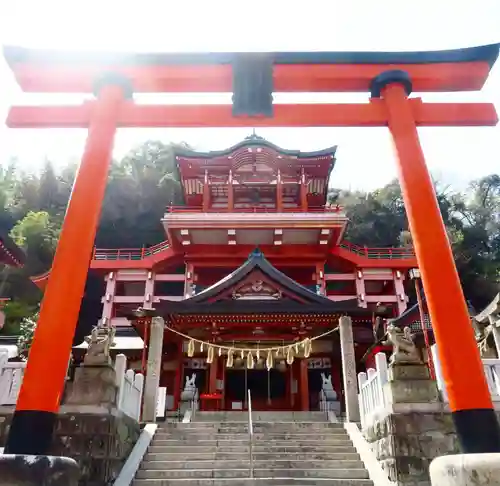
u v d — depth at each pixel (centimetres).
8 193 5703
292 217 3319
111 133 874
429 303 737
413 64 934
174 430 1340
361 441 1222
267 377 2408
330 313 1972
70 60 910
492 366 1064
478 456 480
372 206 5994
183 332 2112
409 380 1043
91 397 1042
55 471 511
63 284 723
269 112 890
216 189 3866
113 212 5284
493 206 6072
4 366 1116
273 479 1027
